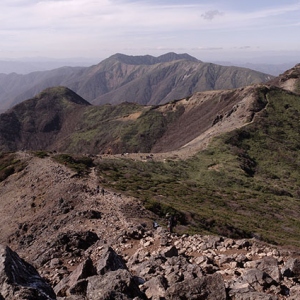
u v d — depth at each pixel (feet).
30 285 24.80
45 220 103.30
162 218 93.71
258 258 44.19
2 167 180.04
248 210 136.15
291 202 165.68
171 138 458.91
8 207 135.95
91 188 122.62
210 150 237.25
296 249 84.84
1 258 25.18
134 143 483.51
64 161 170.40
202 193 153.28
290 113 297.53
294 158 236.63
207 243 49.80
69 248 53.83
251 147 247.09
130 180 149.18
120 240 54.65
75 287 29.09
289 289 32.65
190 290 28.78
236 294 29.22
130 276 28.50
